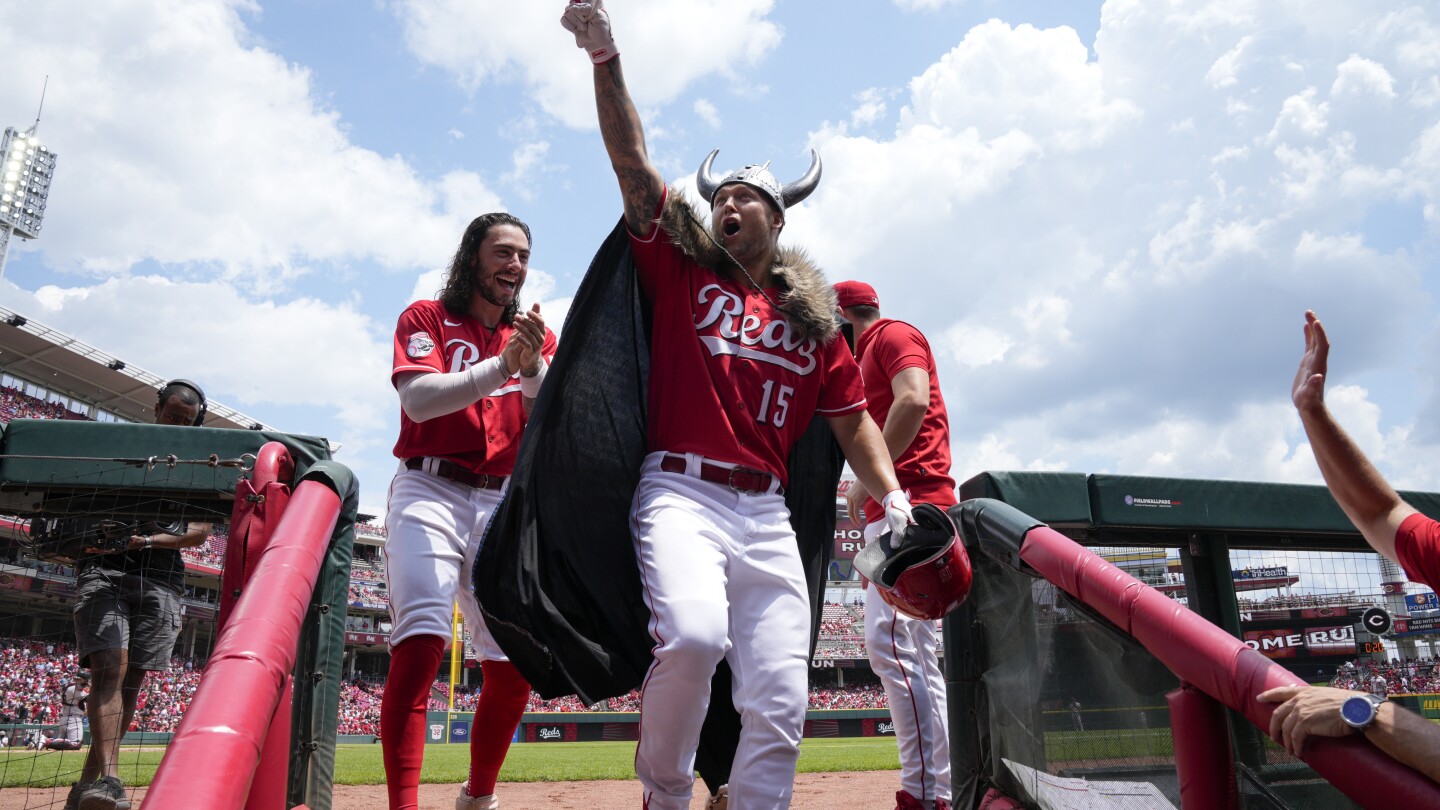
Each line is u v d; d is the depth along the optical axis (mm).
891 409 3502
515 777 7957
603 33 2336
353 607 49719
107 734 3521
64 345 38812
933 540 2336
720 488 2346
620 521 2512
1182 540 4738
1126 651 2217
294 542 1782
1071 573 2316
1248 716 1764
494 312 3592
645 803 2279
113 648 3576
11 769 4914
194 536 3852
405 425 3414
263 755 1763
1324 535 4871
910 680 3361
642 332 2691
